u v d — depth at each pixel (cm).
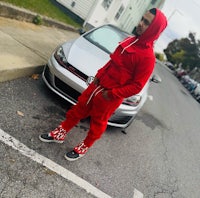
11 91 412
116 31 564
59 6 1498
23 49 527
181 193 428
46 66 443
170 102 1097
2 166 277
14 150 305
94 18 1666
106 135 459
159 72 2434
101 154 401
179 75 3738
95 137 328
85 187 318
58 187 294
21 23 695
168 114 852
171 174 467
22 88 437
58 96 467
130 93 277
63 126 343
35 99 427
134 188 371
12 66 433
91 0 1498
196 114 1207
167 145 582
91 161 371
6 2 656
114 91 280
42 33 733
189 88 2689
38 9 896
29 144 328
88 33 522
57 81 418
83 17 1544
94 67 419
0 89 402
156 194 387
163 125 704
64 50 435
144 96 471
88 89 315
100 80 299
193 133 805
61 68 410
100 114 310
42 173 298
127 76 278
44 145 340
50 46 650
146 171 429
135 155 455
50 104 436
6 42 512
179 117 902
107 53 485
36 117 386
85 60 426
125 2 2280
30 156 310
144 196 367
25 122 362
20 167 288
